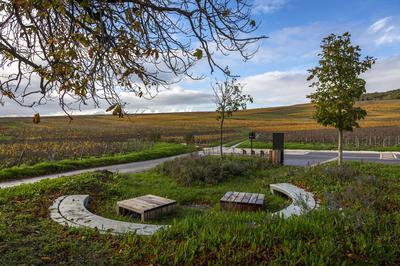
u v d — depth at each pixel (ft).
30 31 10.29
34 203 25.41
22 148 71.46
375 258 12.07
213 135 153.28
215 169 43.68
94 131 160.86
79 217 21.80
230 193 30.19
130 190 34.63
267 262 12.28
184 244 13.76
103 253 14.52
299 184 33.76
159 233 15.52
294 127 207.00
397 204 22.40
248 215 18.30
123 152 78.38
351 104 40.47
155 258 13.28
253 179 42.19
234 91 59.93
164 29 10.30
